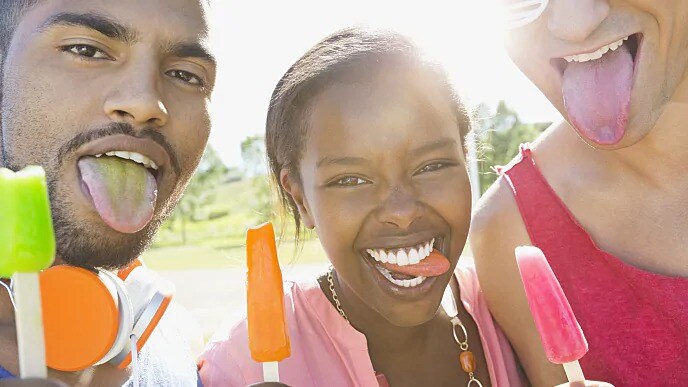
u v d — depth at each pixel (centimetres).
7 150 37
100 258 36
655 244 47
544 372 52
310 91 48
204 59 39
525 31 43
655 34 40
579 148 50
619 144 42
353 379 50
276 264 33
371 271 47
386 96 46
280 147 52
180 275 450
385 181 46
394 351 51
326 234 48
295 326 51
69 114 36
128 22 36
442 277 47
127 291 38
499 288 53
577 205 49
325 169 47
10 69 37
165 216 40
